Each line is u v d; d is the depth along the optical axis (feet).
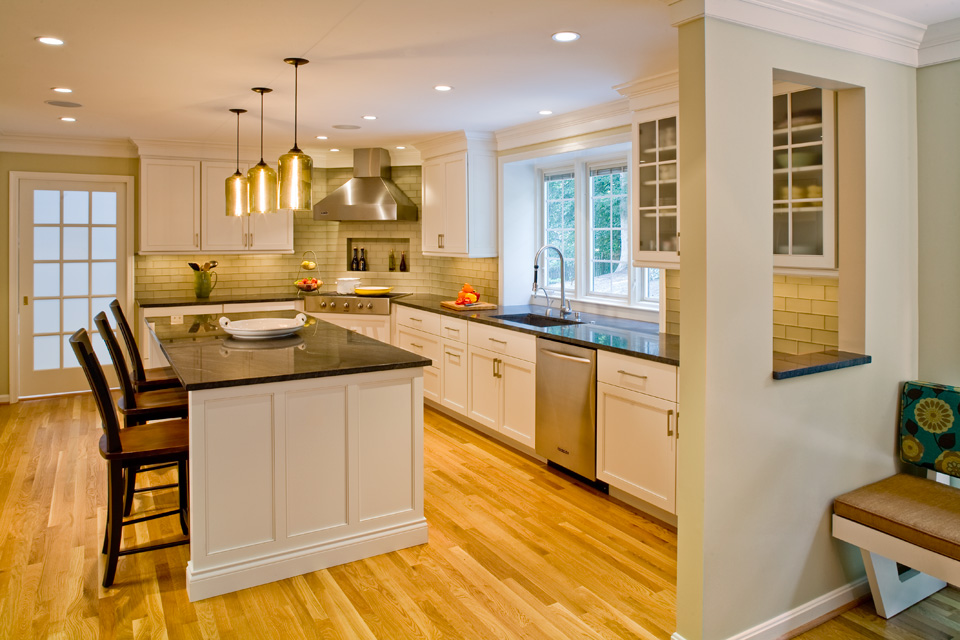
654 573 9.67
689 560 7.73
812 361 8.54
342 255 23.54
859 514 8.34
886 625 8.53
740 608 7.95
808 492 8.47
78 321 20.57
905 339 9.45
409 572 9.68
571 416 12.93
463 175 18.30
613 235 16.63
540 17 9.09
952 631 8.40
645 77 12.01
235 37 9.92
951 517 7.98
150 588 9.21
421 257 22.21
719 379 7.52
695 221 7.41
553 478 13.50
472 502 12.24
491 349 15.56
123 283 20.94
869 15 8.28
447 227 19.16
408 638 8.06
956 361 9.18
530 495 12.59
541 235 18.89
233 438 9.07
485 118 16.17
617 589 9.22
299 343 12.17
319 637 8.07
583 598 8.98
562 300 16.29
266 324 13.92
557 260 18.49
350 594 9.07
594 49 10.50
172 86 12.92
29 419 17.84
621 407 11.67
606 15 9.01
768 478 8.05
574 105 14.66
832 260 9.11
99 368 8.82
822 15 7.94
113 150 20.27
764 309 7.84
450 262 21.12
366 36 9.86
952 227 9.08
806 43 8.01
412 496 10.52
